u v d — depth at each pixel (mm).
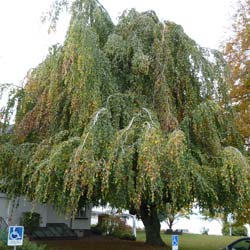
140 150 9141
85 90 10750
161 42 12133
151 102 11969
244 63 15742
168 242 19891
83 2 12594
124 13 13359
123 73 12609
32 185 11148
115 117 10867
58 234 19500
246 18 16375
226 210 11617
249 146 14742
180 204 10664
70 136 10984
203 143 11750
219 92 12773
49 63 11602
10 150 11672
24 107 12109
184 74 12344
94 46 11227
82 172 9117
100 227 22312
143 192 9648
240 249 12172
